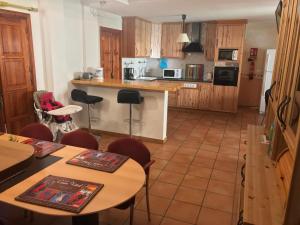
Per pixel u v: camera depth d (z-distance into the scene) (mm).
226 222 2436
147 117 4531
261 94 6867
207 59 7035
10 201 1402
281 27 2381
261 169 1943
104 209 1361
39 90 4336
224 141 4688
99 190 1531
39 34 4246
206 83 6832
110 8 5254
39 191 1492
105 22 5770
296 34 1488
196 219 2473
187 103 7137
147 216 2494
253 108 7512
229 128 5523
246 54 7254
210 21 6691
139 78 7125
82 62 5199
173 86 4262
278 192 1611
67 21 4668
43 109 4043
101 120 4938
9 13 3711
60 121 4145
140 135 4664
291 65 1539
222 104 6789
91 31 5355
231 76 6543
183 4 4574
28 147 1750
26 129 2621
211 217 2506
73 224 1658
